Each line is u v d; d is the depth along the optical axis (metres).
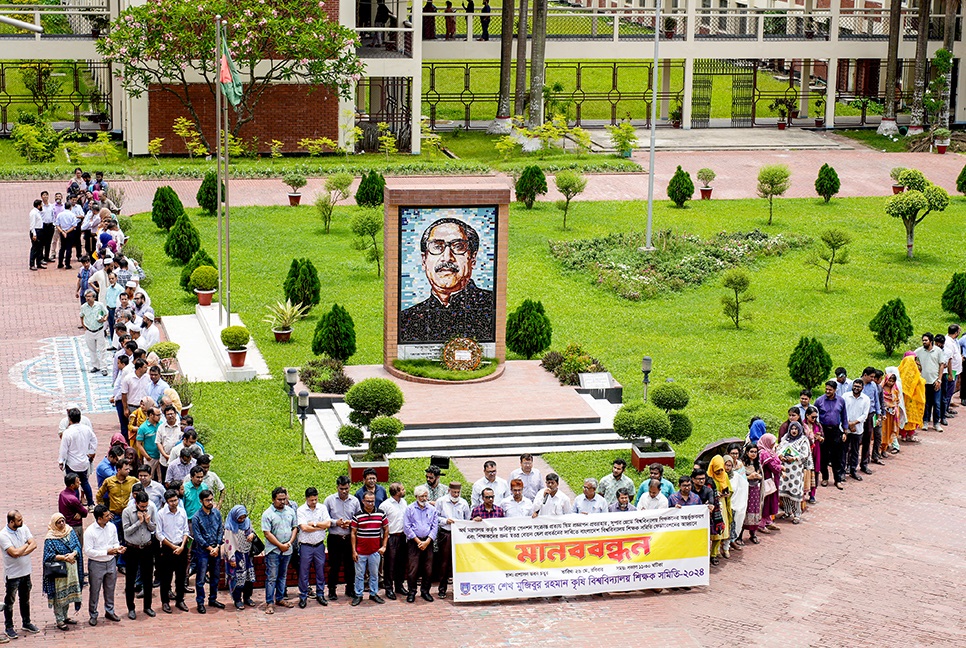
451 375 26.98
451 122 57.34
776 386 28.27
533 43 51.34
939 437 26.47
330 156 49.78
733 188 45.88
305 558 18.64
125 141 50.72
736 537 20.88
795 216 42.16
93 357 28.12
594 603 19.22
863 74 63.53
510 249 37.81
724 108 61.72
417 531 18.94
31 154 46.66
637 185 45.78
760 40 56.50
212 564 18.50
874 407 24.31
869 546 21.25
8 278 34.38
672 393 23.80
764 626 18.44
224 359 27.69
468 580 19.06
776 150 52.62
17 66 58.16
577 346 28.14
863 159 50.94
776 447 22.38
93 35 51.50
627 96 64.06
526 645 17.70
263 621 18.22
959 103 59.62
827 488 23.77
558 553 19.33
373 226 35.09
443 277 27.23
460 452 24.41
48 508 21.59
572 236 39.12
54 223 35.25
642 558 19.55
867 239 39.91
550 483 19.58
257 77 48.88
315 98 49.72
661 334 31.61
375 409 22.69
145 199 42.03
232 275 34.53
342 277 34.75
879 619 18.69
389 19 53.22
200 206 41.28
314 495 18.72
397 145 51.69
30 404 26.34
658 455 23.75
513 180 44.47
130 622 18.09
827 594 19.50
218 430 24.70
